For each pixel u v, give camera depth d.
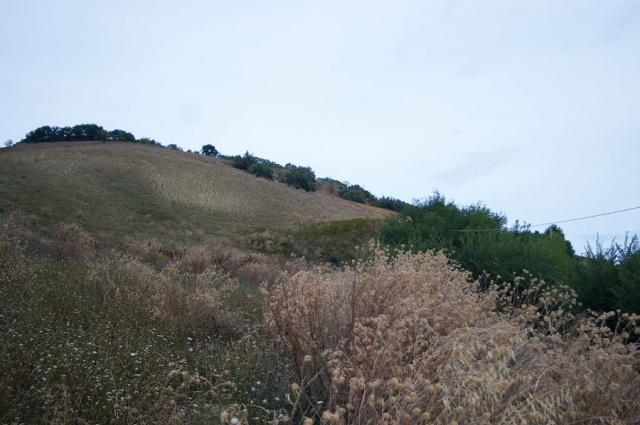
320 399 3.90
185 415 3.48
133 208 42.75
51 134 89.50
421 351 3.86
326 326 4.36
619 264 8.70
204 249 22.12
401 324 3.60
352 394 2.97
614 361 3.31
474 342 3.28
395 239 17.95
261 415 3.55
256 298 9.24
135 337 5.14
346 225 37.56
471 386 2.65
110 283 7.59
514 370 3.18
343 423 2.77
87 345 4.49
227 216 47.28
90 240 20.05
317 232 36.47
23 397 3.31
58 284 7.49
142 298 7.25
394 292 4.61
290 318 4.38
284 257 30.48
